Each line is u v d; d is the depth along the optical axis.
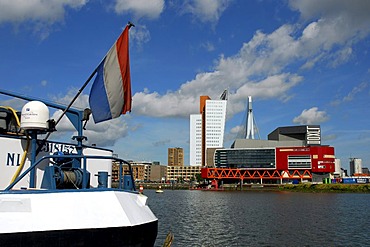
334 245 37.28
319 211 78.19
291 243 38.12
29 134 12.75
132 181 15.41
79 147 13.74
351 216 66.75
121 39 13.86
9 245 9.94
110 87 13.64
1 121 12.99
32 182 12.30
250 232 45.03
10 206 10.21
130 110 14.00
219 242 38.06
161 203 102.94
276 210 80.12
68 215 10.84
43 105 12.34
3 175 12.28
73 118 13.95
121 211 11.73
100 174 13.74
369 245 37.34
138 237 12.19
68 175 12.52
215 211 75.62
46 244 10.41
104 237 11.24
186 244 36.56
